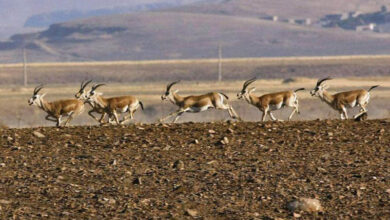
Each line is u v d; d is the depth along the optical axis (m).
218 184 47.25
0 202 43.78
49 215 41.53
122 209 42.50
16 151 58.22
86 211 42.22
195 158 54.44
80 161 54.31
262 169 50.69
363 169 50.06
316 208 41.94
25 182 48.47
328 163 52.03
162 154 56.06
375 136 61.38
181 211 42.09
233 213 41.62
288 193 45.03
